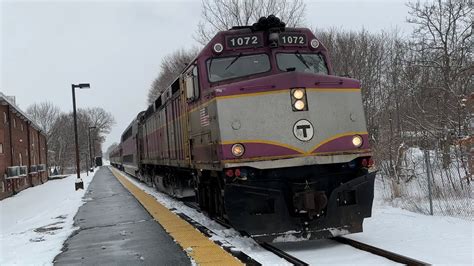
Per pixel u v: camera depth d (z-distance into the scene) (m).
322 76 7.77
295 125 7.47
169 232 10.05
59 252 8.91
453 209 9.77
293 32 9.02
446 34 16.52
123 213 14.61
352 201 7.70
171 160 13.93
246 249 7.71
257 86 7.54
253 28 8.91
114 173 55.22
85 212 16.05
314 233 7.48
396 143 16.08
